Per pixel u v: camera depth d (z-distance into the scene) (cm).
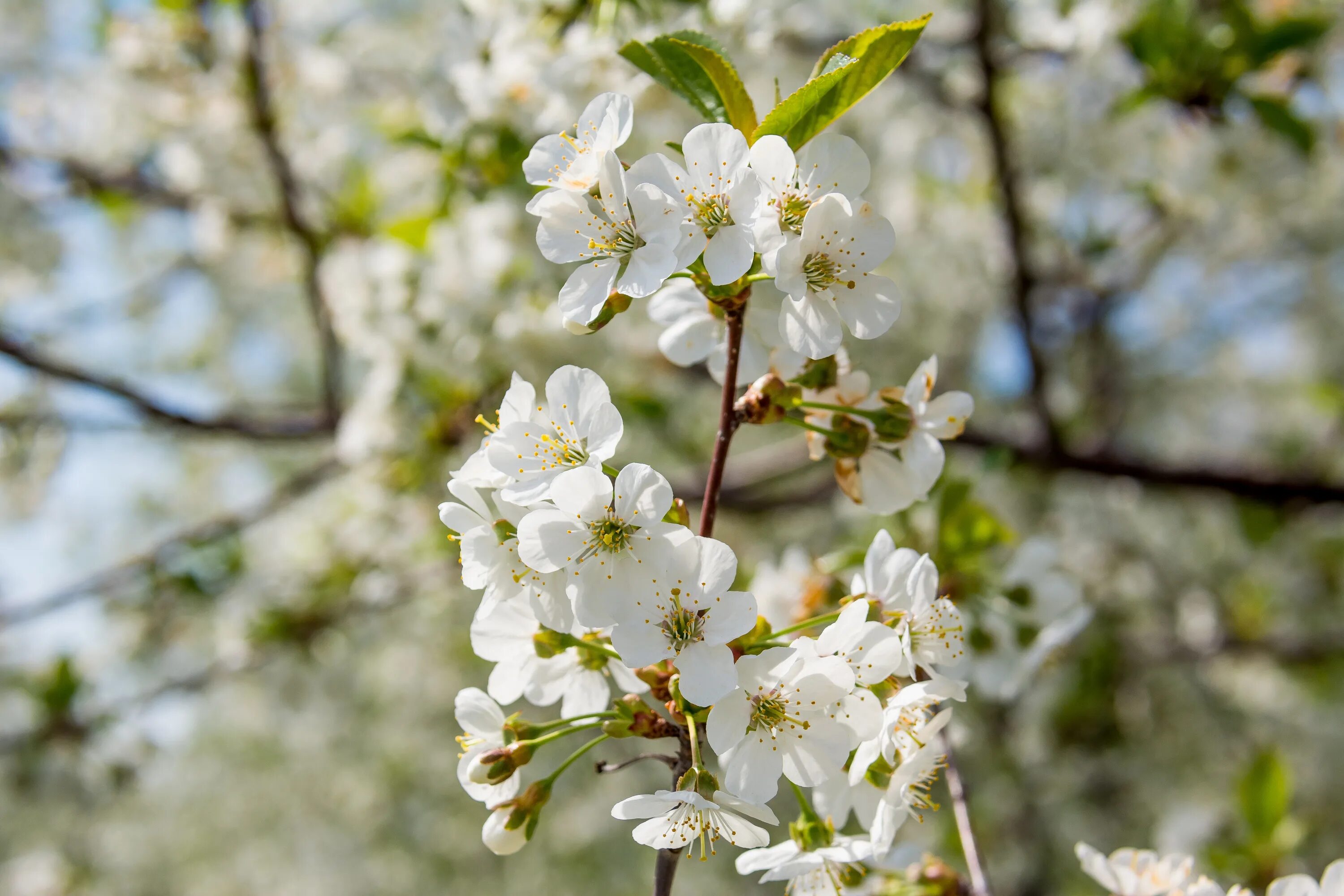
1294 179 595
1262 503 667
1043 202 748
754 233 168
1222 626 852
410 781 1247
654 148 464
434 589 712
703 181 173
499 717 190
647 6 365
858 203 181
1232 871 376
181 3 600
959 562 327
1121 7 510
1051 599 322
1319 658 793
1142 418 1027
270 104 618
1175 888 243
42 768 707
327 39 668
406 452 565
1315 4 529
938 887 254
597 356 543
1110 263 748
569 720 187
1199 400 1065
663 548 168
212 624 840
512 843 184
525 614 198
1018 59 574
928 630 198
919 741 183
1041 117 684
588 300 177
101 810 1266
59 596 645
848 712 172
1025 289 591
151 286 804
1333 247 784
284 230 691
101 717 709
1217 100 474
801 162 184
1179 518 920
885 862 247
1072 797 834
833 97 187
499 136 428
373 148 725
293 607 716
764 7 384
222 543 714
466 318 525
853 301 179
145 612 752
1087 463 628
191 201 718
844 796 198
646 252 173
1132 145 635
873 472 220
